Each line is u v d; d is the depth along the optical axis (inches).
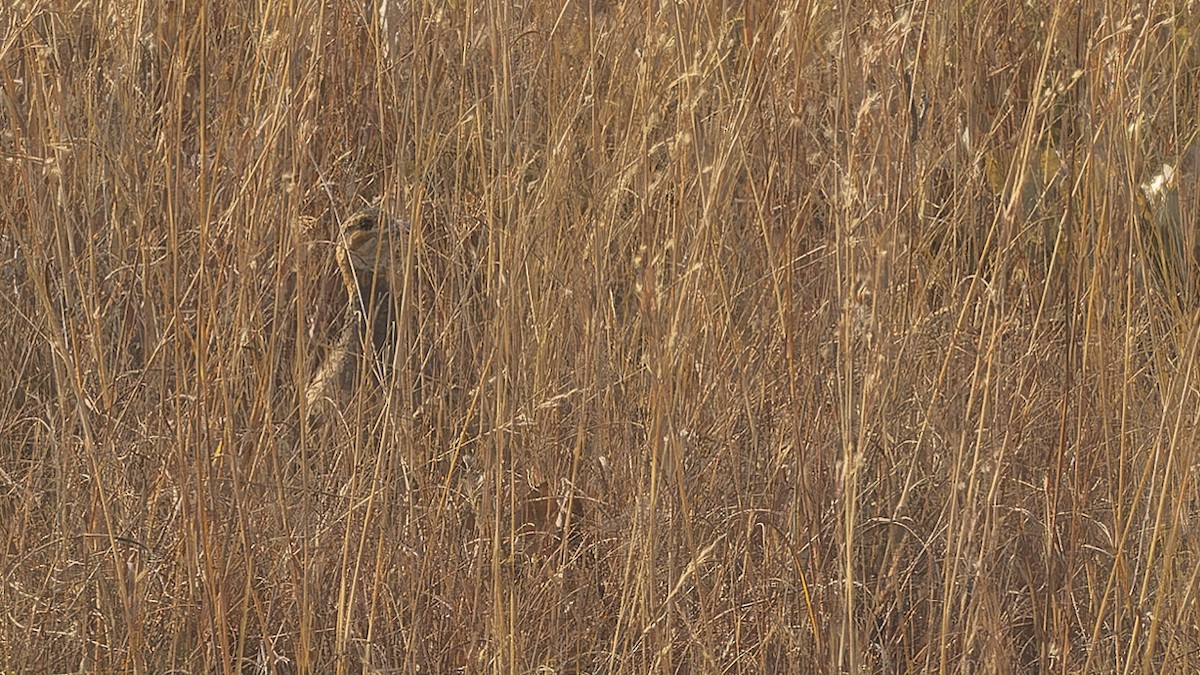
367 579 336.5
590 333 351.3
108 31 362.6
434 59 346.9
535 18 391.9
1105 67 338.0
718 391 343.6
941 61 370.0
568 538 332.8
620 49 369.4
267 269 360.2
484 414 331.0
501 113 339.6
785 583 328.5
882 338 311.0
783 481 346.6
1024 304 378.0
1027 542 346.9
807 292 359.6
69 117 352.8
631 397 352.8
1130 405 350.0
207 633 314.2
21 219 358.0
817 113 359.3
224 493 329.4
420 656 326.6
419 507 339.6
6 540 329.1
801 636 320.2
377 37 382.0
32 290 365.7
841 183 321.4
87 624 319.3
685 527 315.3
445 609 333.7
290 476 356.2
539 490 350.3
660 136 361.1
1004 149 395.2
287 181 334.6
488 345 340.2
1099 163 340.2
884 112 310.7
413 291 370.9
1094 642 309.0
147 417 339.6
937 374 356.2
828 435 333.7
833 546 340.5
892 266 314.7
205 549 305.7
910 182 339.3
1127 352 329.1
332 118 427.2
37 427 349.7
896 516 330.6
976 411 346.6
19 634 315.3
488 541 331.3
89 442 303.3
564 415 357.1
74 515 332.5
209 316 323.9
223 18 383.6
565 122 363.3
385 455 332.8
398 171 341.7
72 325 316.8
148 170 338.6
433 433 364.2
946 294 373.4
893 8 358.0
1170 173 387.9
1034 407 359.3
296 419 370.9
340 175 424.5
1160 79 395.5
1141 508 343.9
